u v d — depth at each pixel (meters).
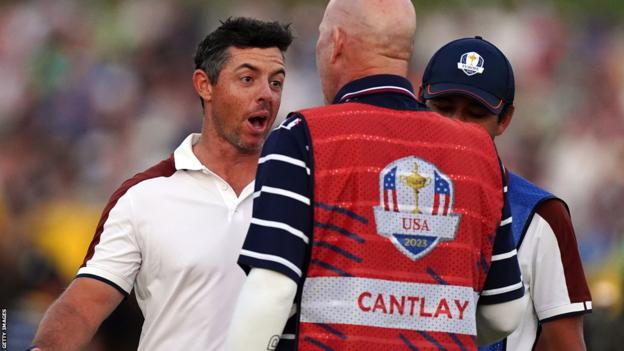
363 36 12.24
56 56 62.72
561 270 14.57
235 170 14.95
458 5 65.69
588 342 23.23
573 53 66.44
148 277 14.49
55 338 13.78
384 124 11.95
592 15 67.31
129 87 61.53
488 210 12.19
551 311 14.55
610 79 66.19
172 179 14.73
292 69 60.38
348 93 12.20
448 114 14.66
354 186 11.65
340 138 11.75
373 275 11.55
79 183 57.19
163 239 14.37
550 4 67.00
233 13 64.00
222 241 14.45
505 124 14.91
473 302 11.95
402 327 11.58
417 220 11.74
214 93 14.95
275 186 11.52
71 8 64.12
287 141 11.70
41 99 61.88
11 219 47.03
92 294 14.23
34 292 35.06
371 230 11.60
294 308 11.63
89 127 60.47
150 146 59.53
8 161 58.00
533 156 63.38
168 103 61.53
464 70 14.41
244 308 11.29
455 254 11.86
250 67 14.86
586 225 59.84
